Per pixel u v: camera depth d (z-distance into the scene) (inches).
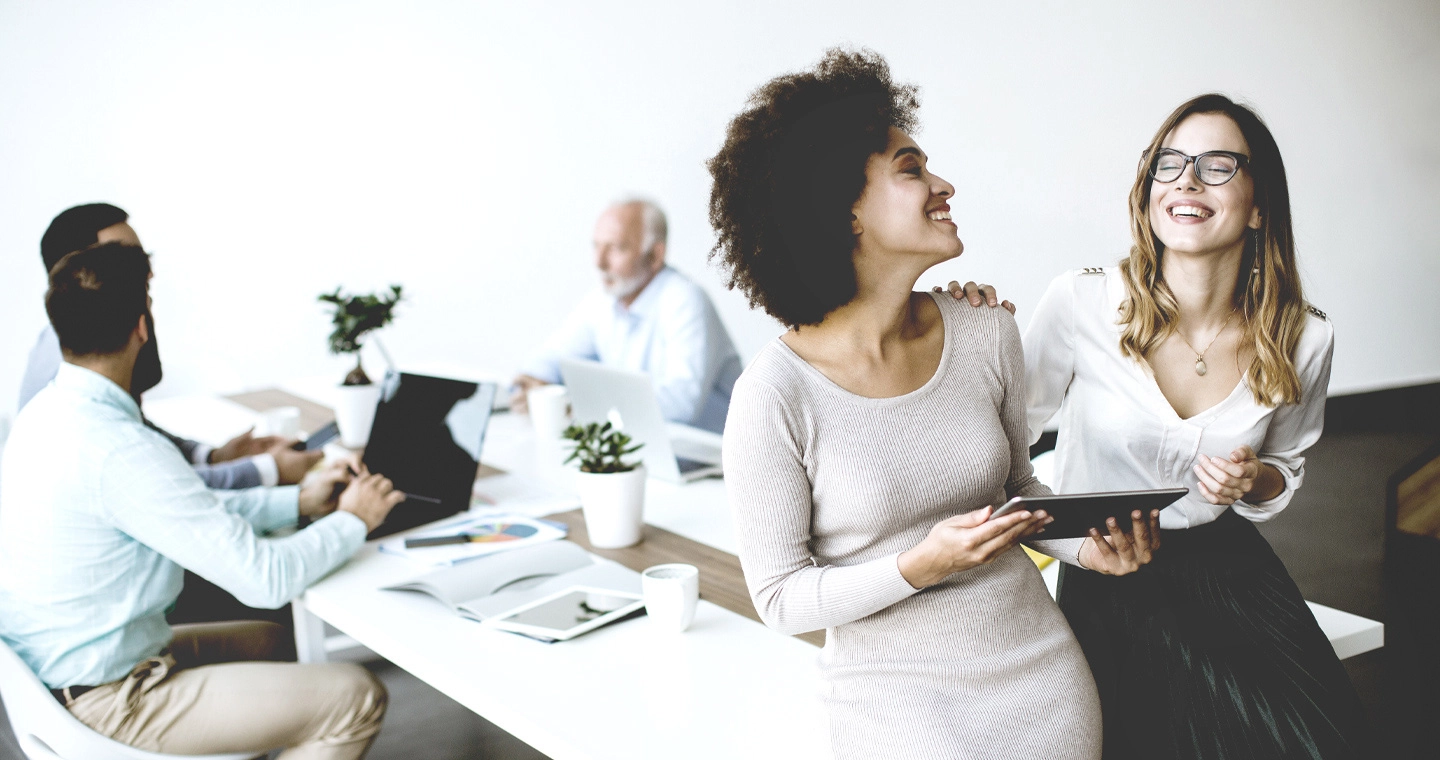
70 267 71.7
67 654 69.9
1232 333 64.6
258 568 71.9
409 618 69.0
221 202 194.2
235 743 71.8
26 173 177.8
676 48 218.8
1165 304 64.1
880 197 46.2
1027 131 209.5
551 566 76.7
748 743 51.5
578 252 228.2
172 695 70.8
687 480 102.0
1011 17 204.2
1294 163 231.6
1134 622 60.8
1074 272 68.7
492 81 212.5
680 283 191.0
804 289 47.2
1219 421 64.1
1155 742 56.9
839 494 47.2
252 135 194.7
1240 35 222.8
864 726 47.4
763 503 47.3
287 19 194.1
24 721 68.4
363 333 119.2
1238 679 56.8
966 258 208.8
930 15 199.2
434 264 213.8
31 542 69.8
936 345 50.4
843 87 46.9
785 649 63.2
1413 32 240.7
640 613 69.0
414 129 208.1
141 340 76.2
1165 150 62.1
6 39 172.9
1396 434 237.5
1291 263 62.9
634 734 52.6
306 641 85.4
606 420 106.0
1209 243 60.7
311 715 72.7
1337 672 57.9
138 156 186.1
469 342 220.7
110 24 180.4
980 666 47.0
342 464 90.5
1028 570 50.9
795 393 47.0
